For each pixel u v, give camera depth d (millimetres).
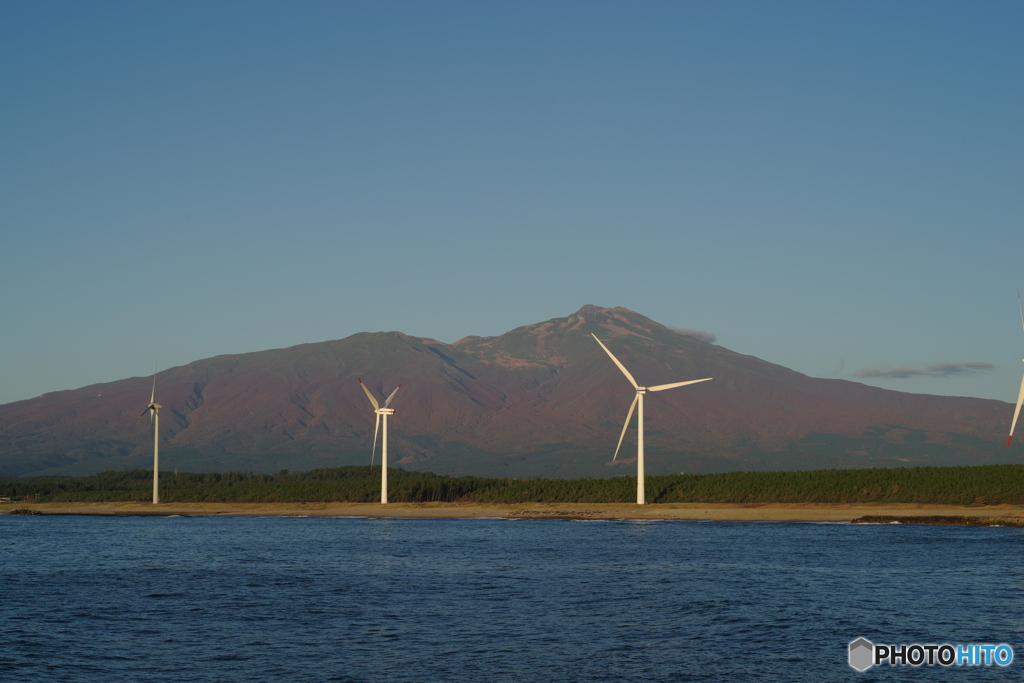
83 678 45531
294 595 69125
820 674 45406
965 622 56625
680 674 45438
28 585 75750
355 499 188375
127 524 151375
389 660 48406
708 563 84250
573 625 56906
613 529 126438
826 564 82312
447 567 84438
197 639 53906
